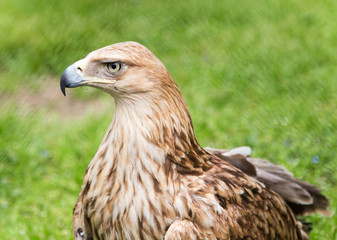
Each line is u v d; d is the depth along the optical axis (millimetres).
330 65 14586
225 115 12695
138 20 18406
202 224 6504
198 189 6555
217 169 6914
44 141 12523
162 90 6391
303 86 13617
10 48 16938
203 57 15711
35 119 13594
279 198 7504
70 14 18688
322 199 8094
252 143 11578
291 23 17203
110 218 6645
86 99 14703
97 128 12609
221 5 18859
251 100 13391
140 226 6520
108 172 6547
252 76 14203
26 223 9883
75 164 11484
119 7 19141
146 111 6391
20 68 16125
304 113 12391
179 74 14727
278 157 11094
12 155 11914
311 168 10828
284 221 7516
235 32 17000
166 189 6473
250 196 6969
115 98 6520
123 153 6453
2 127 12703
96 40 17328
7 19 18375
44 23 18062
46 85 15562
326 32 16438
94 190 6664
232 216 6691
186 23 18125
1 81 15695
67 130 12727
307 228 8445
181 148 6578
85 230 7125
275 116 12430
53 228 9781
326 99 13078
